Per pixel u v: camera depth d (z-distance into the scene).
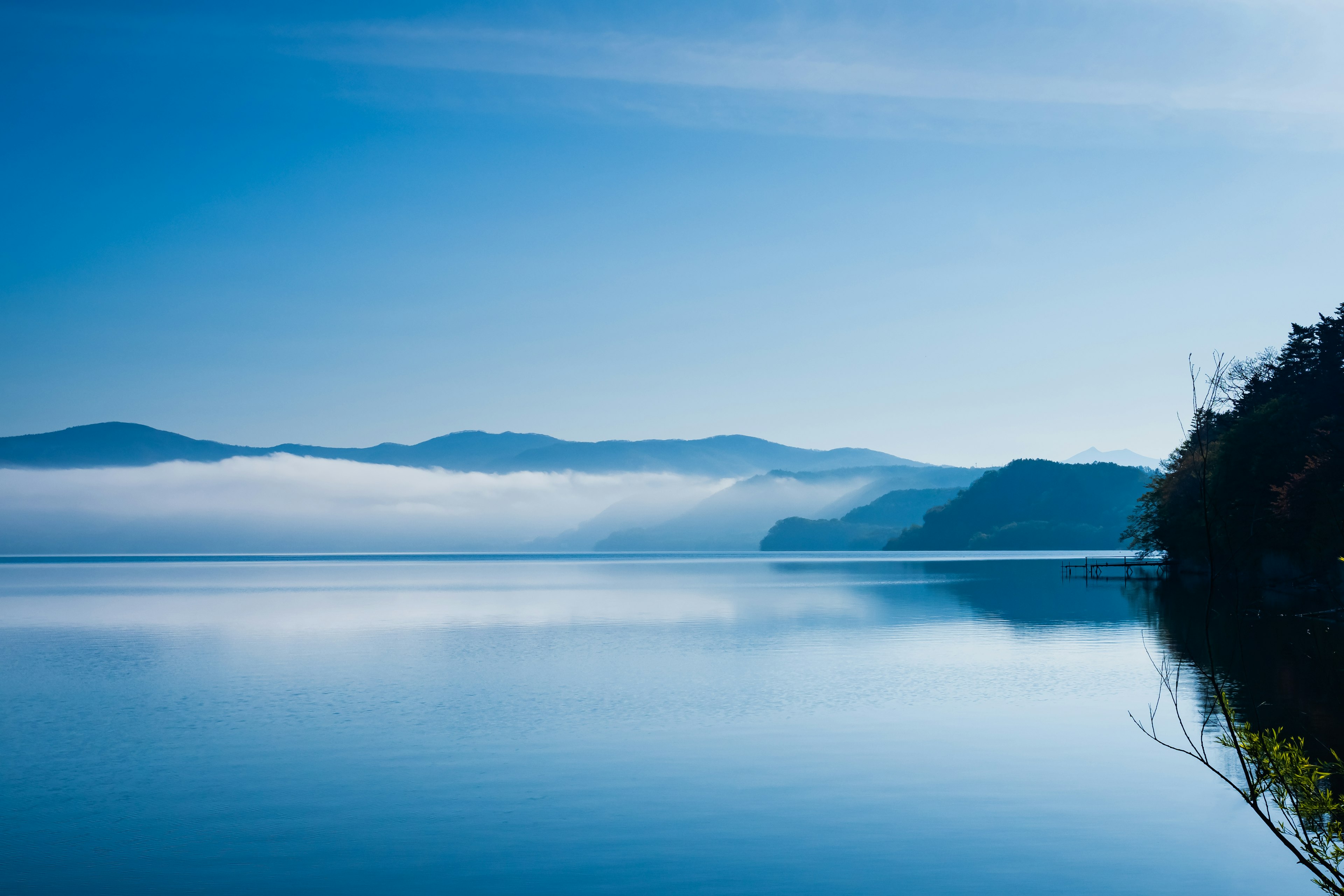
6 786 21.84
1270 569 74.50
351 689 35.16
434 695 33.50
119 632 60.16
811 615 67.62
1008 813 19.06
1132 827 18.12
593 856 16.98
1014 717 28.25
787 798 20.30
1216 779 21.30
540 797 20.52
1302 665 36.16
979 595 86.19
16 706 32.28
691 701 31.66
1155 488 108.38
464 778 22.11
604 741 25.86
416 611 78.06
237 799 20.58
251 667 41.88
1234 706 28.16
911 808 19.44
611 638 53.47
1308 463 65.56
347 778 22.28
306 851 17.38
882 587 106.56
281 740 26.36
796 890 15.33
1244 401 90.88
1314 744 22.66
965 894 15.05
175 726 28.52
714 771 22.47
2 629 62.78
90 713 30.84
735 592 102.38
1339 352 81.56
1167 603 71.12
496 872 16.28
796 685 34.91
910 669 38.53
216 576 181.00
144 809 19.94
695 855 16.94
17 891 15.63
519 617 69.75
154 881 16.05
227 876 16.20
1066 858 16.56
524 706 31.16
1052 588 95.44
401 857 17.03
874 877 15.81
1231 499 72.62
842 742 25.31
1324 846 9.09
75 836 18.28
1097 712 28.84
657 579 145.12
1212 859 16.47
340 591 115.19
